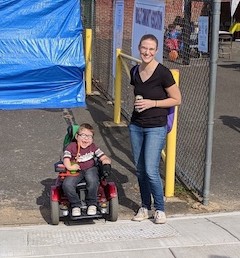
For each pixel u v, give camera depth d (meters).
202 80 6.18
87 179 4.47
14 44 9.05
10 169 6.10
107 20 9.85
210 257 3.83
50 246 4.03
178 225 4.53
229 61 16.20
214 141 7.31
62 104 9.23
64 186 4.42
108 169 4.49
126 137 7.52
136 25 7.00
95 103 9.55
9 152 6.71
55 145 7.03
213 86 4.88
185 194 5.40
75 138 4.70
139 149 4.54
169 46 6.00
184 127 6.45
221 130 7.89
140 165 4.58
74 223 4.65
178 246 4.02
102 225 4.58
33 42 9.12
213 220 4.66
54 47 9.20
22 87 9.09
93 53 11.16
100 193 4.65
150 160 4.43
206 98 5.44
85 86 10.16
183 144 6.29
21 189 5.52
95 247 4.01
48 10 9.20
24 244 4.08
